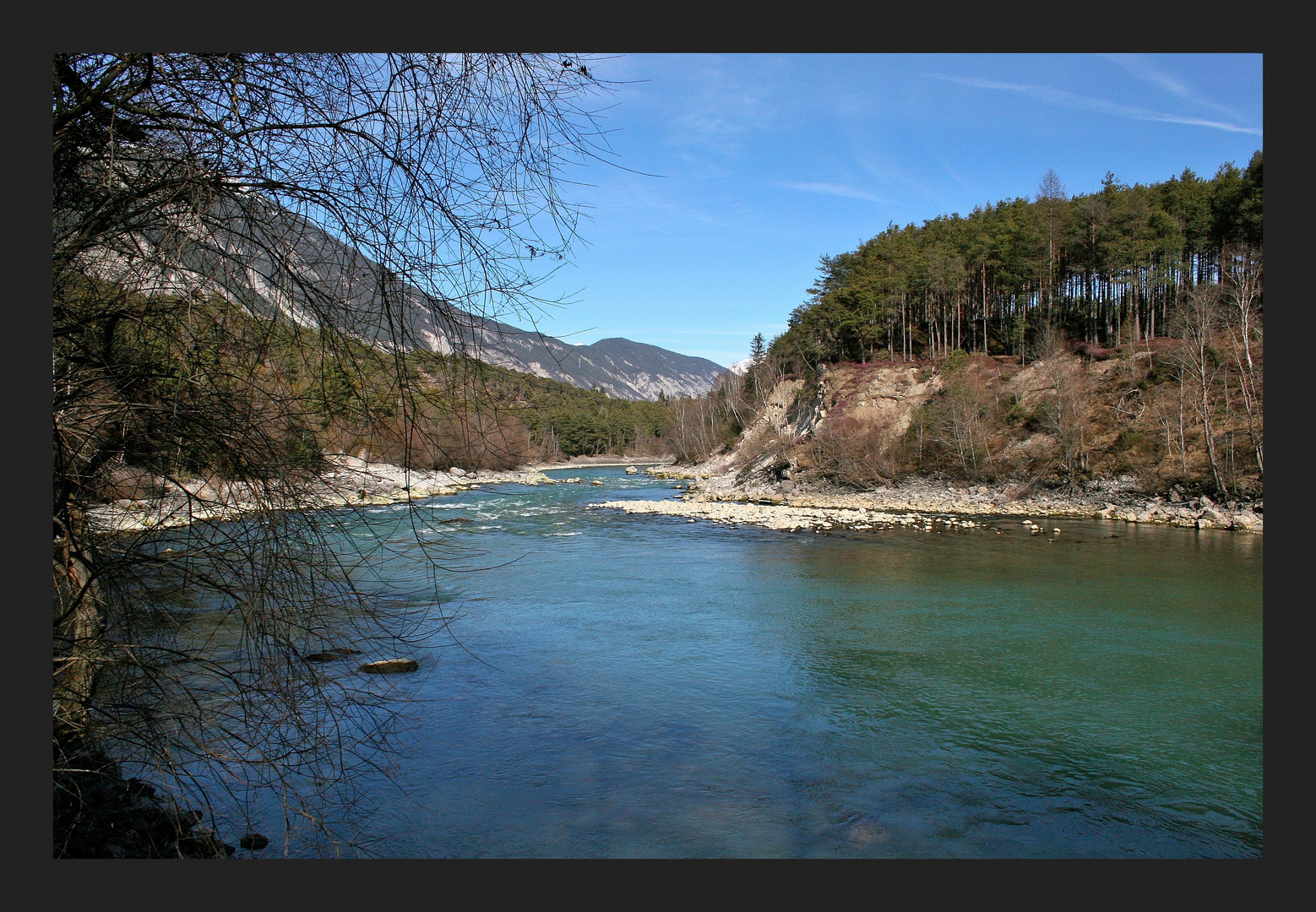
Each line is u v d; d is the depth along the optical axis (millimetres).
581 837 7910
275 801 8008
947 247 68750
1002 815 8633
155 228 4000
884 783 9320
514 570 22828
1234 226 52250
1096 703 12016
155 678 4551
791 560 25000
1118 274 55000
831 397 61125
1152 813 8695
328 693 8156
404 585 18125
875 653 14555
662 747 10188
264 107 4094
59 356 4219
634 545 28219
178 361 4395
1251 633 15977
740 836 8055
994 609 18141
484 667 13289
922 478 49219
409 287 4176
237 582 4508
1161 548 27125
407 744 9953
